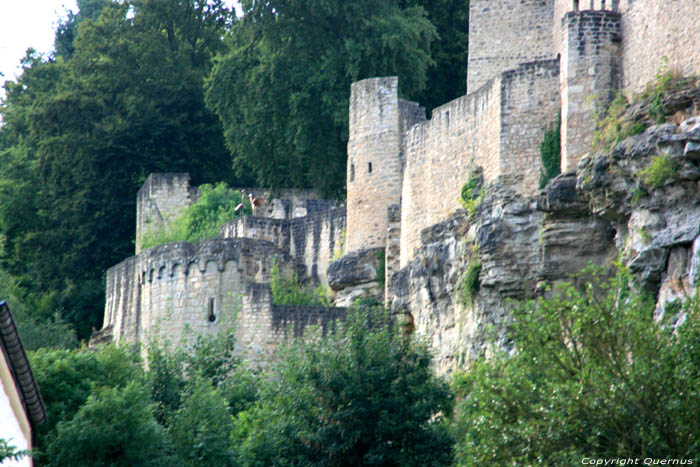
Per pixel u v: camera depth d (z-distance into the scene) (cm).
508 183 9300
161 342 12138
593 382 6169
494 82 9588
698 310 6347
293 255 12544
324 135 12900
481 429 6406
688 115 7919
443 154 10331
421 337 8850
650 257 7731
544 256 8731
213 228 13550
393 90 11369
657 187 7762
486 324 9144
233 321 11662
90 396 7700
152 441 7631
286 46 13200
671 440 5994
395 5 13362
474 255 9381
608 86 8806
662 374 6100
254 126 13238
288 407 8306
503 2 10731
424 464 8000
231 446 8188
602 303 6431
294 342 9606
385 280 11231
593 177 8219
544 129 9212
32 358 8175
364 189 11419
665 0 8350
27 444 6725
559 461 6047
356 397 8188
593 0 9494
